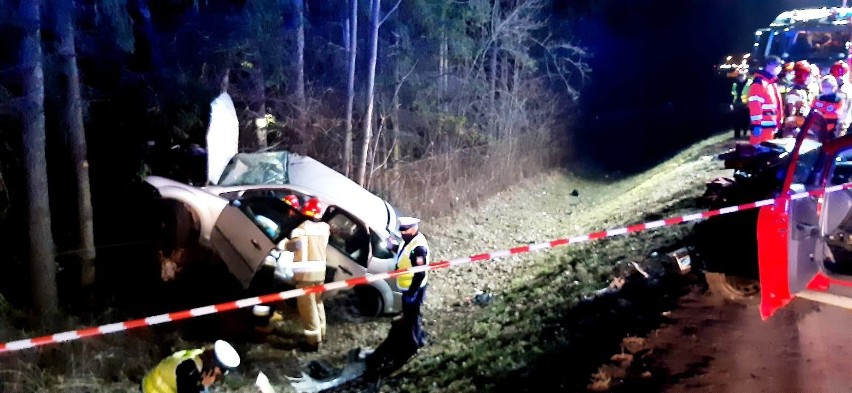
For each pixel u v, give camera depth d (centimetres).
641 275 733
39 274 761
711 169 1257
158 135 1010
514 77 1777
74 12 905
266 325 788
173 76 1025
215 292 830
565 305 752
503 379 595
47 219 763
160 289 829
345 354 767
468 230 1374
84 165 824
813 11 1436
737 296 571
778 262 473
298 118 1272
